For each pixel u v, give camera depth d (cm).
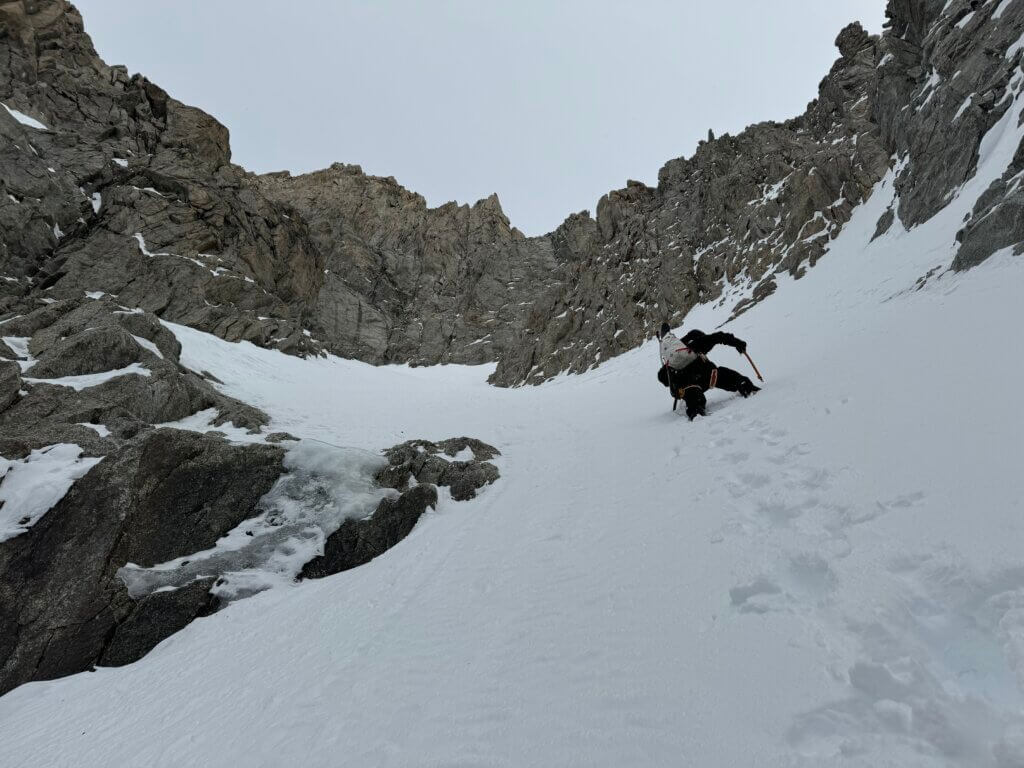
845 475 360
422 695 295
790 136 3400
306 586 629
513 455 962
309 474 805
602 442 869
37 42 3394
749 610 272
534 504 630
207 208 3156
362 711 296
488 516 648
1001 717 173
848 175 2538
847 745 180
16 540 616
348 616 468
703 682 233
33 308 1597
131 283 2517
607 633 298
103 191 2939
